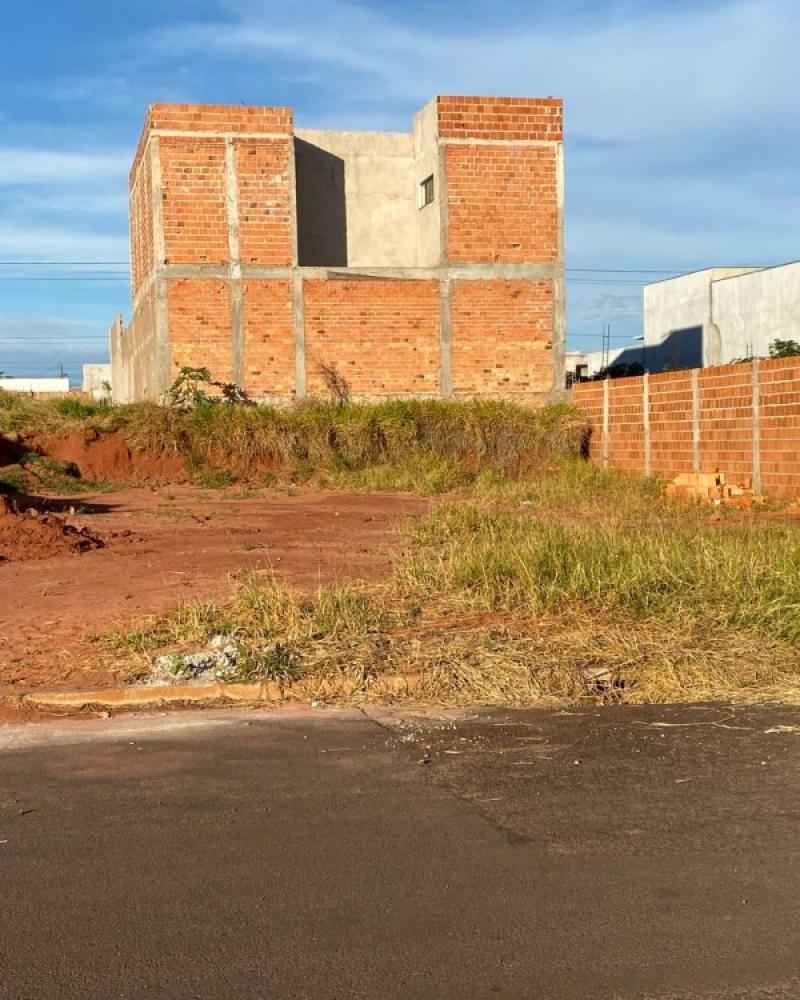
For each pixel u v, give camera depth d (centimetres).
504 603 994
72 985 368
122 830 510
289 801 552
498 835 504
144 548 1441
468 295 3058
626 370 5500
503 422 2734
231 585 1140
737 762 621
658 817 529
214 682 782
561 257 3097
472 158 3045
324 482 2502
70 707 749
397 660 827
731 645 880
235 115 2941
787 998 360
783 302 4788
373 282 3012
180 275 2930
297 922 413
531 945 395
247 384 2964
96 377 8556
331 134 3266
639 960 384
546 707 756
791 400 1900
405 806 545
